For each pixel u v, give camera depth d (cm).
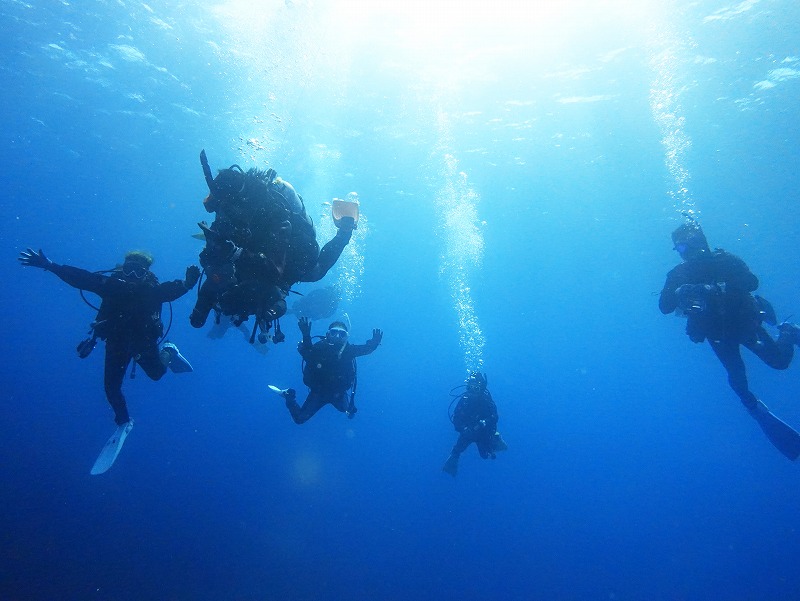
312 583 1647
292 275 306
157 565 1597
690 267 618
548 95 1794
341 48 1579
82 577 1461
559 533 2717
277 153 2380
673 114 1883
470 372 1093
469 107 1878
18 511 1958
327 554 1891
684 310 584
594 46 1551
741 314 591
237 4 1432
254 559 1758
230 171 272
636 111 1872
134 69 1827
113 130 2375
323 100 1875
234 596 1487
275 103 1925
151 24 1566
